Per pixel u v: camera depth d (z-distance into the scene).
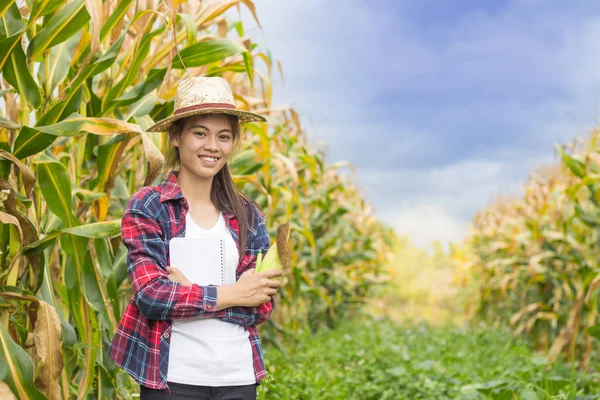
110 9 3.03
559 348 6.22
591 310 6.18
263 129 4.59
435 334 9.26
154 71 3.14
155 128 2.23
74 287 2.72
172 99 3.25
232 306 2.08
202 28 3.64
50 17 2.84
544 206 7.16
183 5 3.72
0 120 2.62
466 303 12.34
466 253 13.35
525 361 5.82
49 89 2.88
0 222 2.69
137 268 2.05
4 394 2.29
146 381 2.03
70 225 2.70
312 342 7.25
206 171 2.16
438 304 16.28
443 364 6.28
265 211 5.70
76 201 3.13
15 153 2.61
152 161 2.57
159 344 2.05
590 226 6.87
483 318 11.21
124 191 3.51
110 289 2.93
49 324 2.55
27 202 2.66
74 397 3.07
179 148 2.20
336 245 9.30
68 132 2.58
